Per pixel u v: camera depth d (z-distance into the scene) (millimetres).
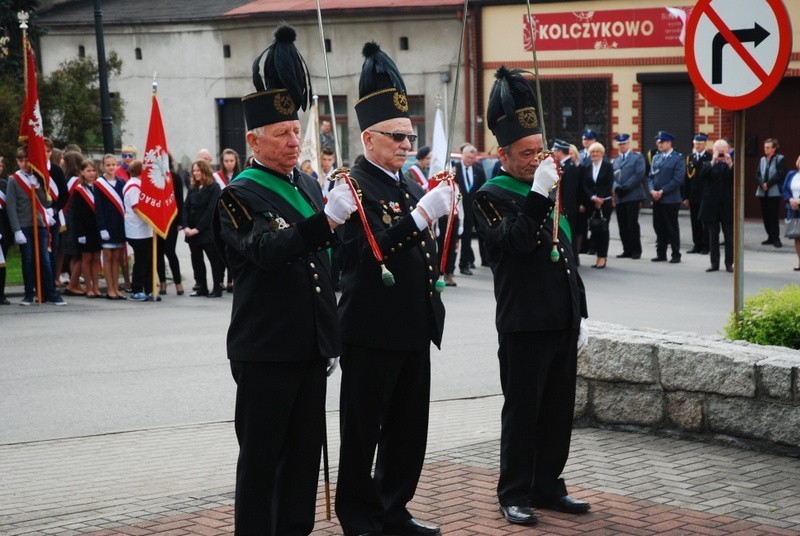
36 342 13047
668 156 19938
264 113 5566
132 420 9328
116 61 29469
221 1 35781
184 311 15648
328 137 27016
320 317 5535
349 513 6086
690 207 21250
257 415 5488
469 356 11938
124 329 13984
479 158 24469
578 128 29359
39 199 16266
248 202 5453
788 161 26922
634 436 7996
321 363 5648
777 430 7410
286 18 32625
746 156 27312
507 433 6383
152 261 16766
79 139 27875
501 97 6445
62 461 7953
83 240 17000
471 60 30188
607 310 14789
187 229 17031
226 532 6109
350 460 6070
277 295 5484
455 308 15328
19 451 8305
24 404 9930
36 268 16312
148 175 16594
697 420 7766
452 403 9742
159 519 6367
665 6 27719
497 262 6504
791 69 26422
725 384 7590
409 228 5871
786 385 7332
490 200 6426
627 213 20578
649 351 7922
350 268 6082
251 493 5508
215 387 10578
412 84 31016
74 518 6434
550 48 29312
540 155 6289
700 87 8078
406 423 6176
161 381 10844
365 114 6148
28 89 16156
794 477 6945
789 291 8469
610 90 28719
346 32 31812
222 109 34875
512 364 6398
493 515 6355
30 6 27109
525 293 6352
